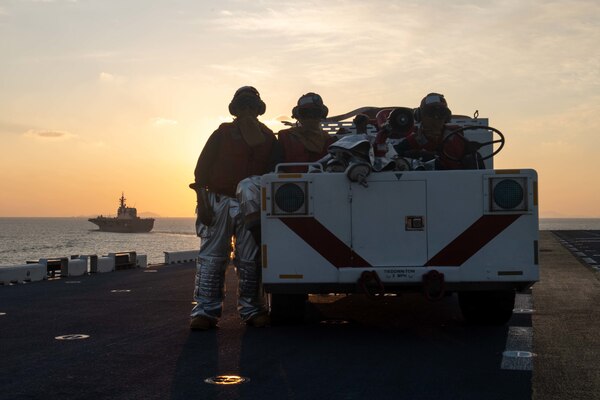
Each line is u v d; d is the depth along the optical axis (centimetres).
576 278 1292
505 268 618
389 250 620
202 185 714
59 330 706
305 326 721
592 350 580
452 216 620
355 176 616
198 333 683
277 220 629
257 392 447
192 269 1700
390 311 846
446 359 546
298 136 725
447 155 714
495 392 443
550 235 3903
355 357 557
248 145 708
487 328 704
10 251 13688
